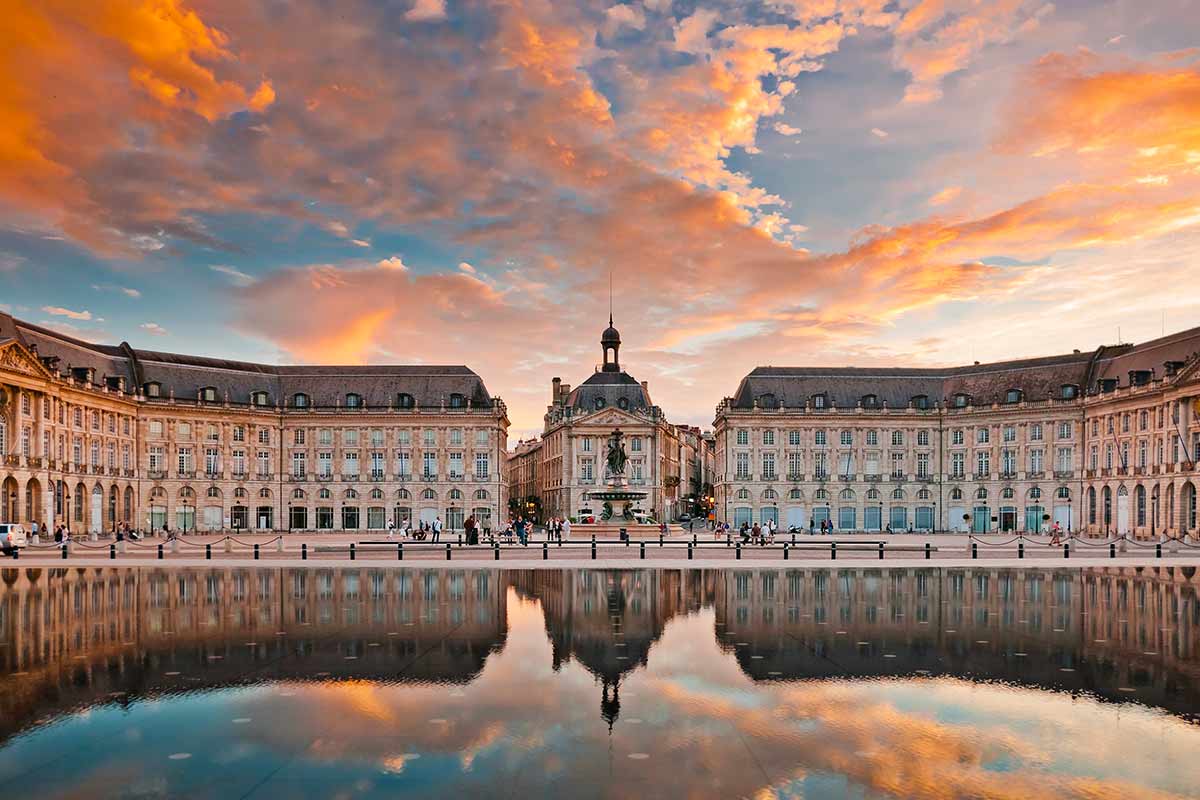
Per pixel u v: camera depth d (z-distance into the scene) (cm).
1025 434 10038
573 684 1630
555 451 12581
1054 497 9750
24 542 5878
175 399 9625
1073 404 9619
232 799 1069
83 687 1605
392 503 10381
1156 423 8281
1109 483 9000
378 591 3164
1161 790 1106
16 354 7150
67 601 2844
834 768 1178
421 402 10544
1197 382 7525
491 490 10450
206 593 3088
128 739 1298
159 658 1867
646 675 1705
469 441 10481
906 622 2395
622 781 1130
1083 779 1142
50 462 7594
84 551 5647
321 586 3334
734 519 10731
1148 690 1594
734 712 1440
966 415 10506
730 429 10794
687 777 1144
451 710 1448
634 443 11838
